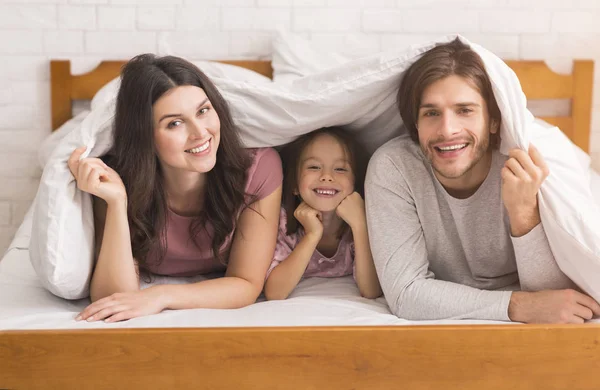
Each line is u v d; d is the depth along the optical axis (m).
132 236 1.55
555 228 1.38
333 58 2.47
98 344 1.16
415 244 1.53
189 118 1.42
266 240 1.61
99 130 1.48
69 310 1.48
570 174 1.47
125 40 2.56
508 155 1.48
